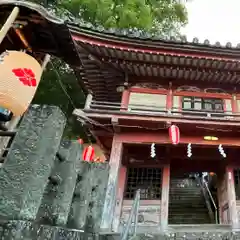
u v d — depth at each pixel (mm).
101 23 19000
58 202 3254
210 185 16766
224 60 11453
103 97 15156
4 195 2605
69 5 18391
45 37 7652
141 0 18688
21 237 2295
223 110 12688
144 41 11352
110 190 10523
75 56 8383
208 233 8391
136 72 12883
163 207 11625
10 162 2838
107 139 13016
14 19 6562
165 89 13117
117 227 10867
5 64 5305
